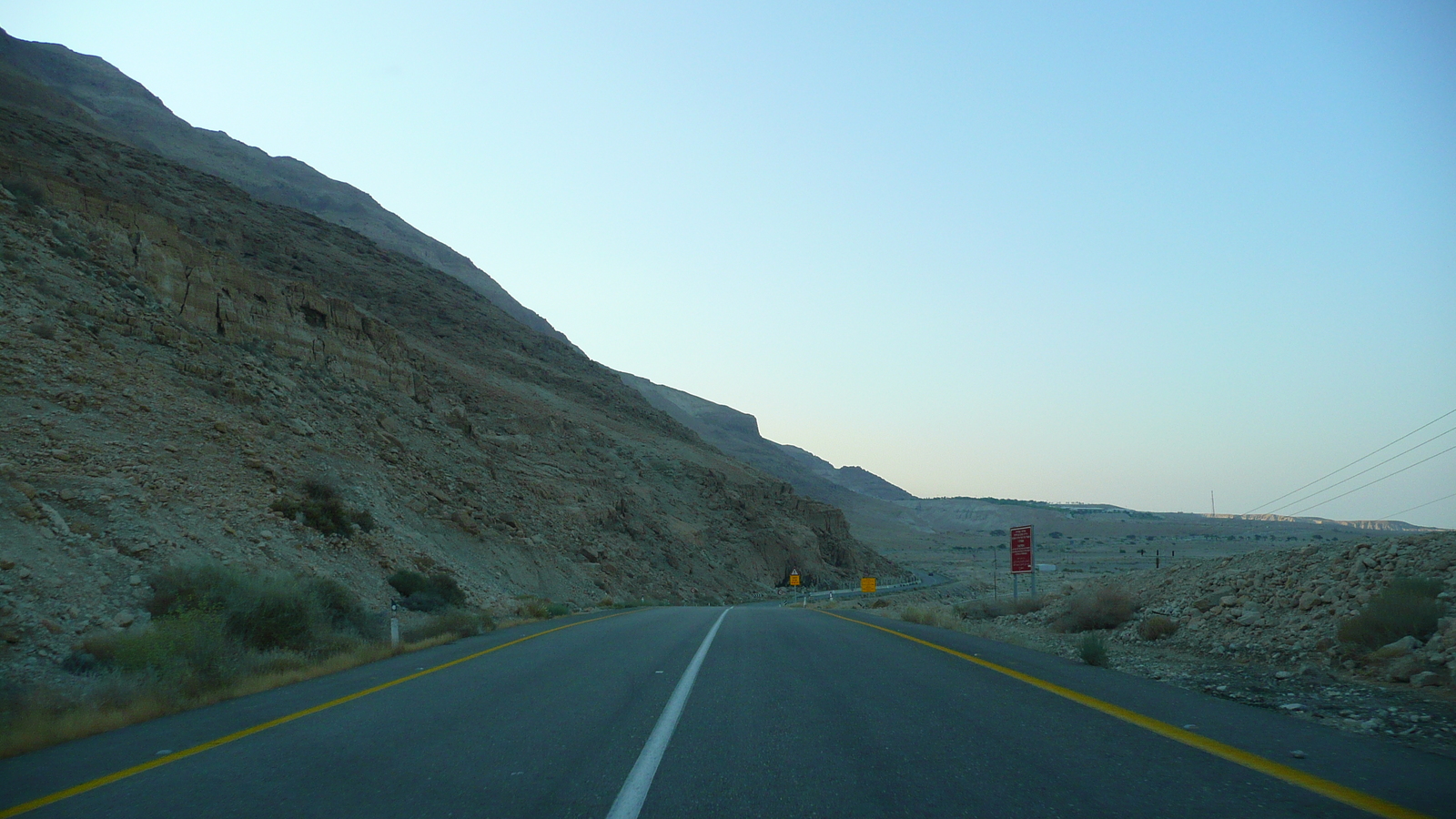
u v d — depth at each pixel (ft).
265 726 26.35
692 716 26.11
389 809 16.67
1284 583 50.67
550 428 242.17
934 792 17.11
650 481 266.57
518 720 26.09
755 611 108.99
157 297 100.17
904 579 391.45
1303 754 20.07
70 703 30.68
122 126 533.14
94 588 44.57
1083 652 41.75
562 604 103.14
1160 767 18.92
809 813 15.83
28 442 57.62
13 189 94.94
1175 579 65.51
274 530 69.26
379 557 81.41
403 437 131.54
